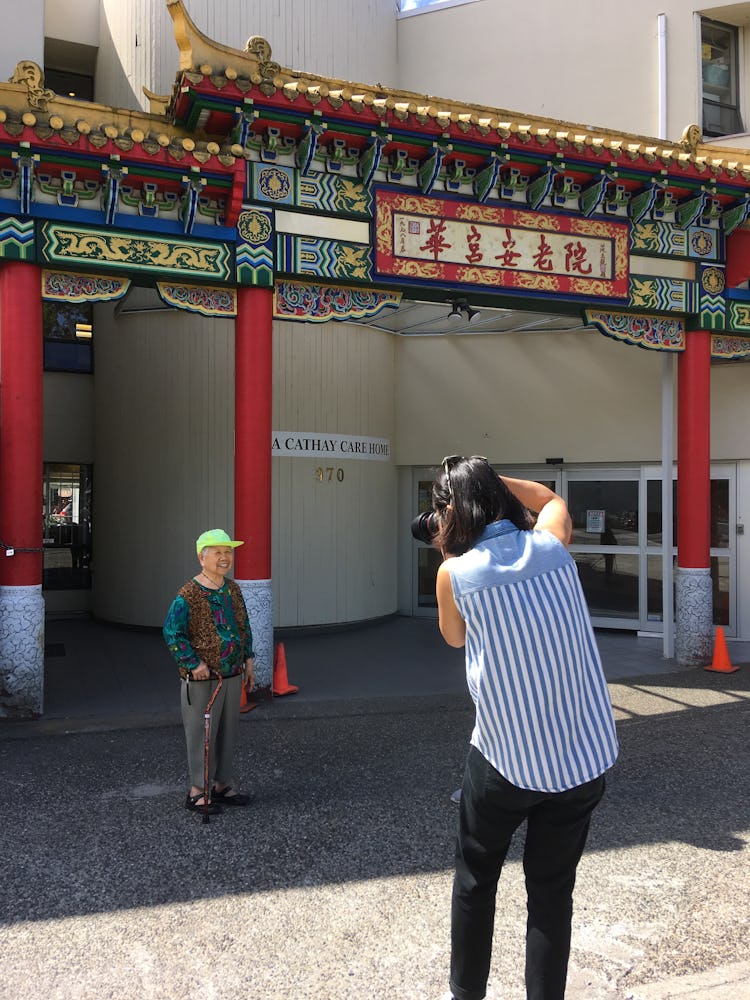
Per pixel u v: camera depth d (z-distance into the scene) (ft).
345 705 22.44
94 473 35.53
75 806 14.60
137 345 32.83
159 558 32.35
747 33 35.27
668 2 33.83
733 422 31.91
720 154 26.91
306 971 9.40
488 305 26.32
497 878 7.90
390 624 35.47
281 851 12.68
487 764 7.41
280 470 32.24
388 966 9.50
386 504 35.96
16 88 19.81
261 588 22.74
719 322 27.91
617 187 25.45
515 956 9.73
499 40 36.19
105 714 21.09
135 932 10.27
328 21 33.27
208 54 20.79
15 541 20.17
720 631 27.17
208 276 22.03
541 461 34.73
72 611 36.88
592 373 34.12
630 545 33.81
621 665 27.91
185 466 32.04
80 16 34.45
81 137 19.53
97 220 20.79
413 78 37.35
